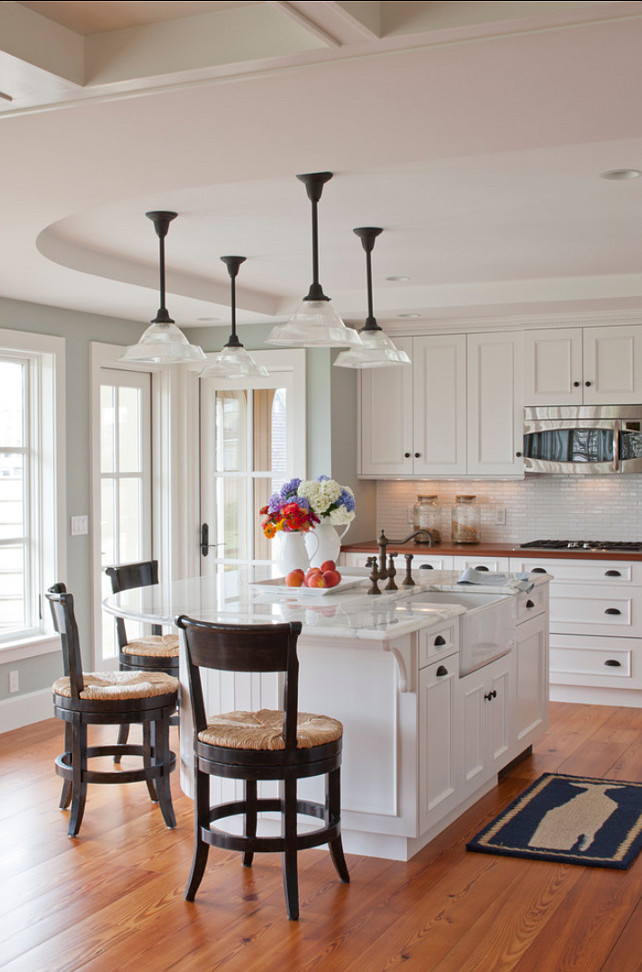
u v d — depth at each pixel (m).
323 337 3.61
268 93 2.38
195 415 6.77
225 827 3.82
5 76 2.29
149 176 3.06
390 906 3.20
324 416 6.47
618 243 4.71
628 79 2.30
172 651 4.51
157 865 3.55
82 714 3.80
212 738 3.17
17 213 3.49
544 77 2.29
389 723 3.51
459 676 3.89
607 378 6.18
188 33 2.25
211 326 6.67
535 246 4.76
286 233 4.42
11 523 5.50
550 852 3.60
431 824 3.62
